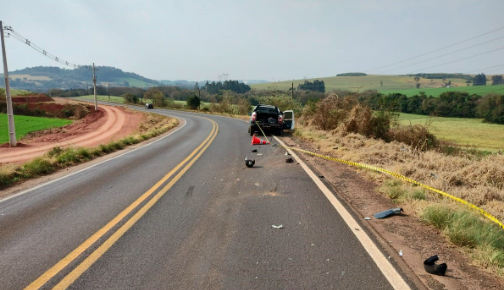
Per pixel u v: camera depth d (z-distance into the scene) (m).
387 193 5.38
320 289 2.69
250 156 10.34
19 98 75.62
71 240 3.97
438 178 5.89
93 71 63.66
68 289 2.83
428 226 4.02
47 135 37.78
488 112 55.28
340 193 5.61
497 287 2.66
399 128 14.20
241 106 55.22
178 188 6.45
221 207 5.07
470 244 3.43
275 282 2.81
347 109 16.55
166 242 3.79
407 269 2.98
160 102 96.50
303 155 9.97
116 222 4.57
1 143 29.33
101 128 43.72
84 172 9.14
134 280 2.94
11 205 5.86
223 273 3.00
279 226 4.14
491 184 5.84
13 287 2.90
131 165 9.78
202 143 15.18
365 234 3.81
